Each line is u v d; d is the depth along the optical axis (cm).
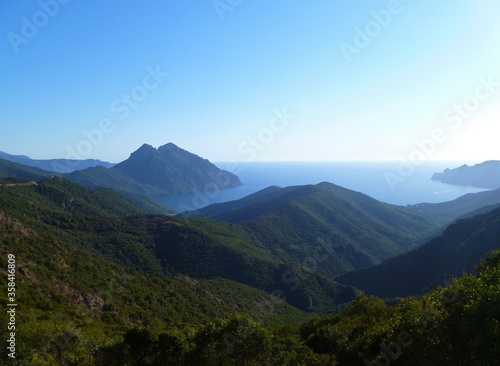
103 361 1923
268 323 5272
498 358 1116
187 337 1983
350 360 2464
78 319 3822
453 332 1328
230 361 1803
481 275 1539
